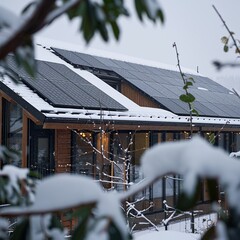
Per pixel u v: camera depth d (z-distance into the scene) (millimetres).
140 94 11703
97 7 1125
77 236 995
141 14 1096
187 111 11219
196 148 903
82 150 8852
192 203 848
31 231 1191
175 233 4125
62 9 1042
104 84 10906
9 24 1153
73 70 10859
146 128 9141
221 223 865
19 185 1591
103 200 951
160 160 938
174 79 15125
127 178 7000
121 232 857
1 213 1005
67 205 974
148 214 9828
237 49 2549
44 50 12023
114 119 8078
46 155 8414
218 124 11133
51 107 7527
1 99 8672
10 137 8656
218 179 860
